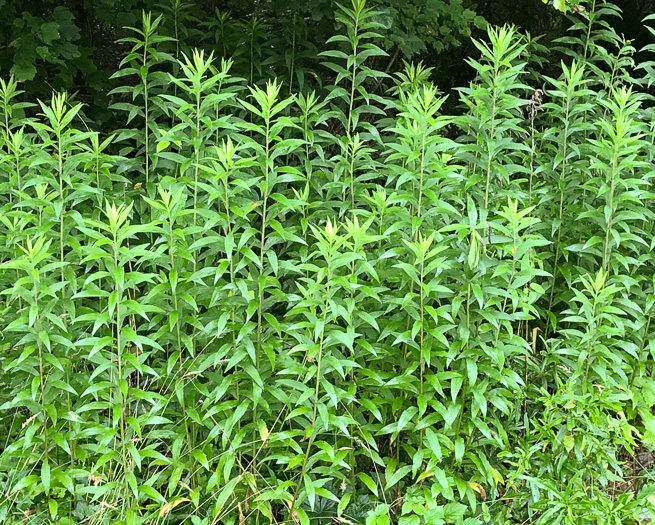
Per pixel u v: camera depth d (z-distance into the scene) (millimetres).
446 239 3205
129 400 2896
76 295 2725
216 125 3344
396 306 3186
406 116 3189
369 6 5414
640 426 3908
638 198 3615
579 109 3963
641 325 3613
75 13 6055
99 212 3572
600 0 7793
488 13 8977
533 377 3715
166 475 3184
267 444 3039
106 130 5668
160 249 2945
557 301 3967
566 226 3971
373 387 3262
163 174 4164
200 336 3152
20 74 5035
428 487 3197
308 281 2977
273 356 2928
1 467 3094
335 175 3777
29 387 3006
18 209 3771
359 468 3510
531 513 3219
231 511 3076
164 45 5000
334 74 6371
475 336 3174
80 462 3266
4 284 3533
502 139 3361
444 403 3193
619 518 3092
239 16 6570
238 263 2961
